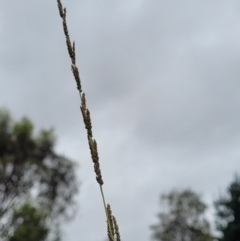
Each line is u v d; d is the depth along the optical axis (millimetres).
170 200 56125
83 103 2621
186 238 54062
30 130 38062
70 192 39000
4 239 32594
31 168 37875
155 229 55625
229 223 44938
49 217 33719
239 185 45406
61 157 39125
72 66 2664
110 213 2529
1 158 37344
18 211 33031
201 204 54906
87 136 2588
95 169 2557
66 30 2711
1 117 38219
